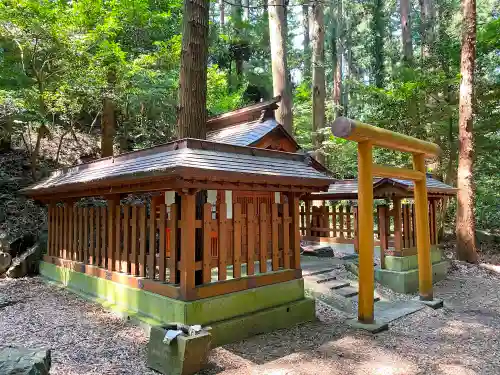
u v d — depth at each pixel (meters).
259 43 23.45
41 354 3.19
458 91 15.49
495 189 17.38
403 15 19.61
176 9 17.47
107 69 11.83
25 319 5.65
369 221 6.45
